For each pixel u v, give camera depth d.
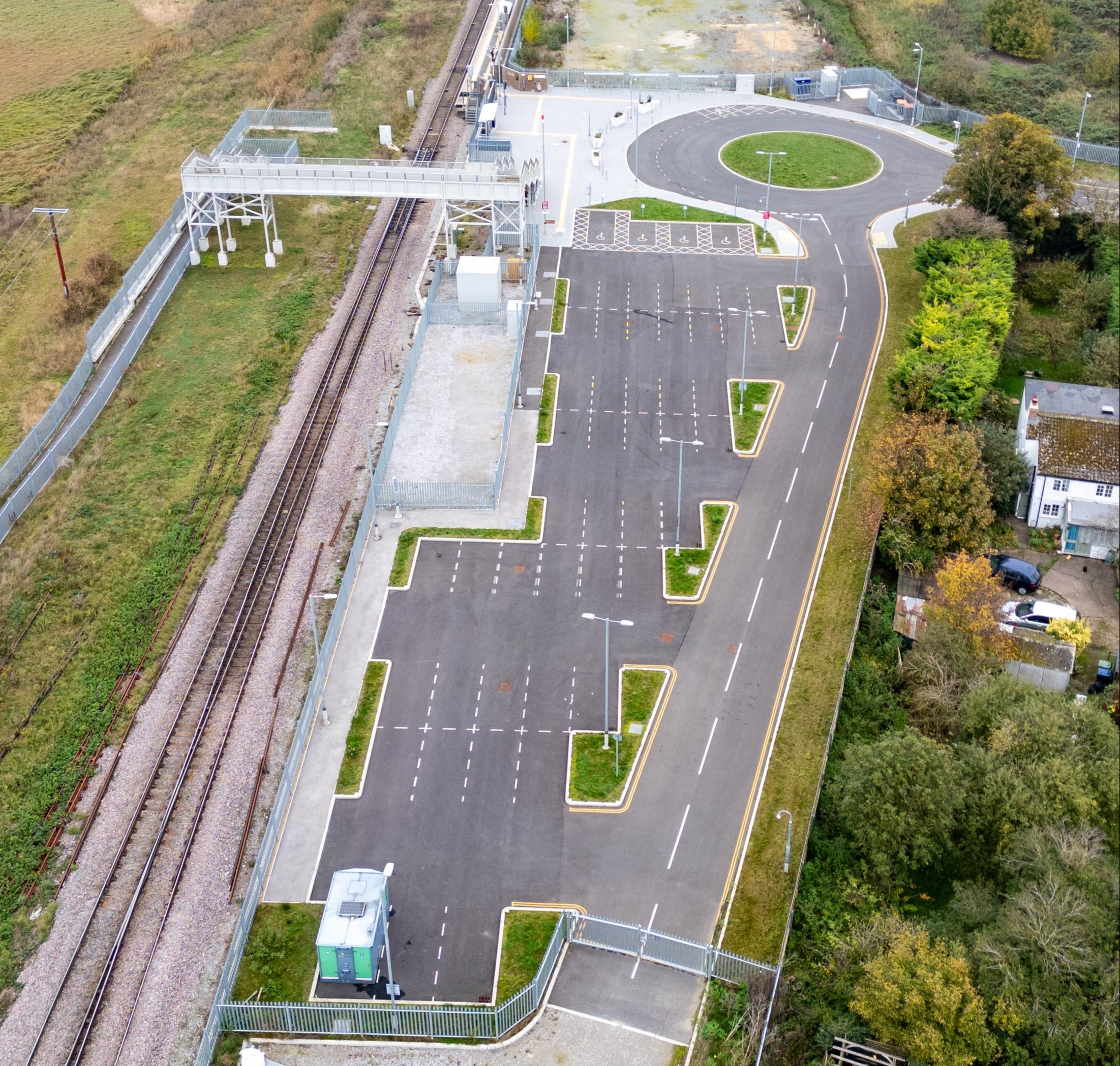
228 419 137.38
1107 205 167.38
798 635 112.50
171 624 113.62
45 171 187.12
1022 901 84.25
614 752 101.81
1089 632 112.12
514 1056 82.12
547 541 121.50
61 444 131.88
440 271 160.12
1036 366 150.12
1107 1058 78.62
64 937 89.25
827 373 144.50
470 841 95.06
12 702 106.75
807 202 178.62
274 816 95.19
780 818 97.12
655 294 157.50
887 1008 79.38
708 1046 82.38
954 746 98.12
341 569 118.75
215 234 169.88
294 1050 82.50
